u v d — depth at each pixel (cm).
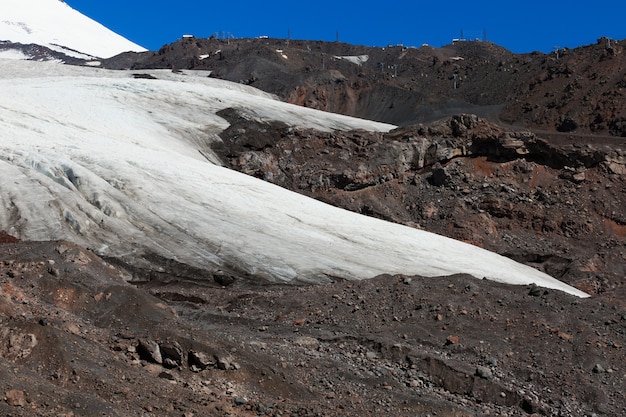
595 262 6656
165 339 1903
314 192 7531
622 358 2464
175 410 1620
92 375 1652
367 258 4622
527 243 6994
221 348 1950
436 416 1920
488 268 4962
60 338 1741
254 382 1892
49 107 6994
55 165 4903
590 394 2269
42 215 4288
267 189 5612
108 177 4947
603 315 2728
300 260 4366
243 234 4600
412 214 7369
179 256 4178
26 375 1545
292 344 2402
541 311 2727
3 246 2464
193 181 5275
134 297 2169
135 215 4559
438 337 2588
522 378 2369
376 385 2102
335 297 2917
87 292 2192
